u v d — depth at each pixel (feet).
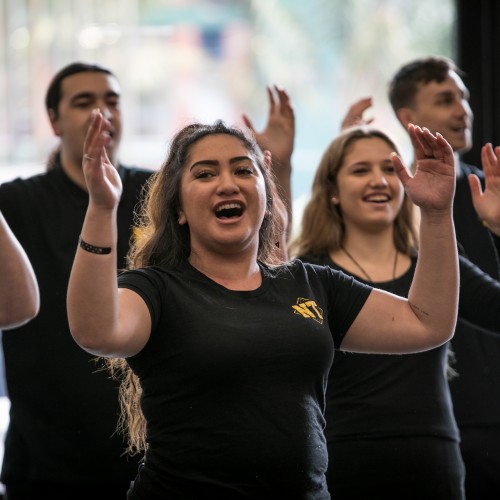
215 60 56.34
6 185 36.96
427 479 31.14
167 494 23.43
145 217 28.09
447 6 51.19
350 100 54.49
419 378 31.71
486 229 38.27
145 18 55.11
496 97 49.73
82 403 34.60
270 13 56.03
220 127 26.13
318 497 24.00
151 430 24.22
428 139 25.21
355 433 31.27
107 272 22.59
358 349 26.37
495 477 36.99
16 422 35.55
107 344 22.68
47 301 35.27
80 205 36.58
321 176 35.47
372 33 53.78
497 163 31.37
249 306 24.43
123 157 54.49
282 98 39.22
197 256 25.52
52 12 54.29
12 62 54.34
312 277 26.09
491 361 37.11
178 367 23.52
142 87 54.90
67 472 34.83
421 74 41.98
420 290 25.86
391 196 34.53
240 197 25.11
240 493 23.20
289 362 23.80
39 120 54.39
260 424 23.34
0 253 24.77
